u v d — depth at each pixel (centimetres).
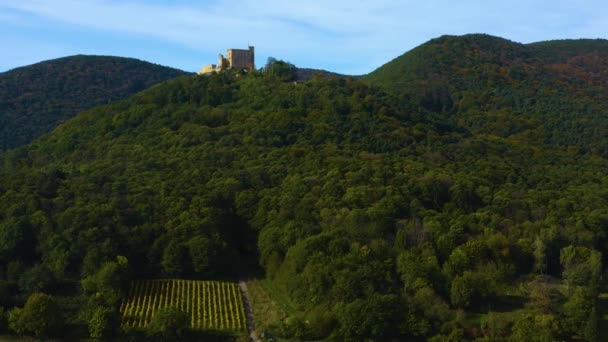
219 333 8675
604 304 9206
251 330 8894
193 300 9644
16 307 8688
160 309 8719
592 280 9269
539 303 8762
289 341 8481
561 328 8362
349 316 8431
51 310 8388
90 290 9256
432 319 8594
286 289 9738
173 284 10112
